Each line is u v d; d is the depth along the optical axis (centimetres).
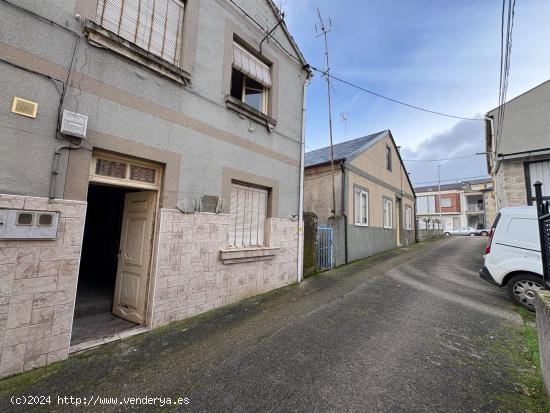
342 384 270
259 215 622
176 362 310
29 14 298
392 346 350
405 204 1734
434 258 1092
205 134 484
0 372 266
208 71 495
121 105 371
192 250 450
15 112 284
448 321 435
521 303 502
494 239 555
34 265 289
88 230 807
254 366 302
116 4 385
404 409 235
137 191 450
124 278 447
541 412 231
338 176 1020
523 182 810
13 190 279
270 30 651
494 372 292
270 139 641
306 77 784
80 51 335
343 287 645
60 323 306
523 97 834
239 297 537
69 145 319
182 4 474
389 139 1497
